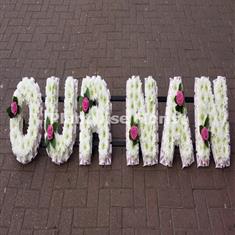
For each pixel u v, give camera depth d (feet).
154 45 17.78
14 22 19.69
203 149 12.05
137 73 16.19
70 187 11.93
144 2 20.85
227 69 16.35
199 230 10.77
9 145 13.34
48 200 11.61
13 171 12.48
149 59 16.94
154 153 12.08
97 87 12.59
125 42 18.02
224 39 18.08
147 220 11.02
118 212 11.23
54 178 12.19
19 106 12.65
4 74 16.39
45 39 18.40
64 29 19.06
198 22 19.25
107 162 12.30
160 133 13.35
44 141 13.00
